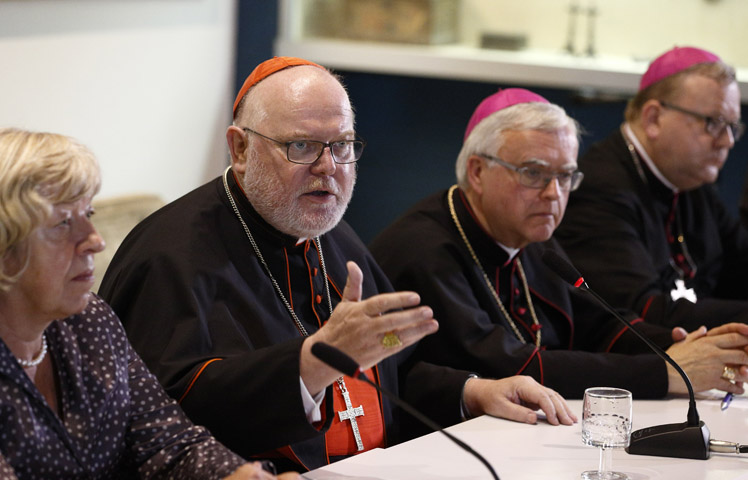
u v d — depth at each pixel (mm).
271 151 4434
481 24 11570
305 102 4430
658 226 6871
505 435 4086
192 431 3615
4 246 3029
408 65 11602
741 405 4699
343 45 11695
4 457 3070
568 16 11281
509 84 11523
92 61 8750
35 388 3195
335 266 4930
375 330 3535
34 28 8008
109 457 3434
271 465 3451
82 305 3203
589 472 3605
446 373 4863
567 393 4934
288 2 11531
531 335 5609
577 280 4168
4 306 3160
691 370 4797
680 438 3836
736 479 3596
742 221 7652
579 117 11336
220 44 10859
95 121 8875
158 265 4363
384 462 3680
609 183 6738
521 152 5289
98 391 3404
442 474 3551
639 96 6922
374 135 12188
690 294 6281
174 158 10164
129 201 8008
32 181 3023
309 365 3812
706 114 6625
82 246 3160
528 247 5801
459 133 11922
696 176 6785
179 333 4203
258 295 4543
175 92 10055
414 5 11633
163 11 9703
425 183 12133
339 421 4449
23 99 7980
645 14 11086
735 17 10852
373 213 12359
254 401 3871
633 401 4789
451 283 5344
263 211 4543
